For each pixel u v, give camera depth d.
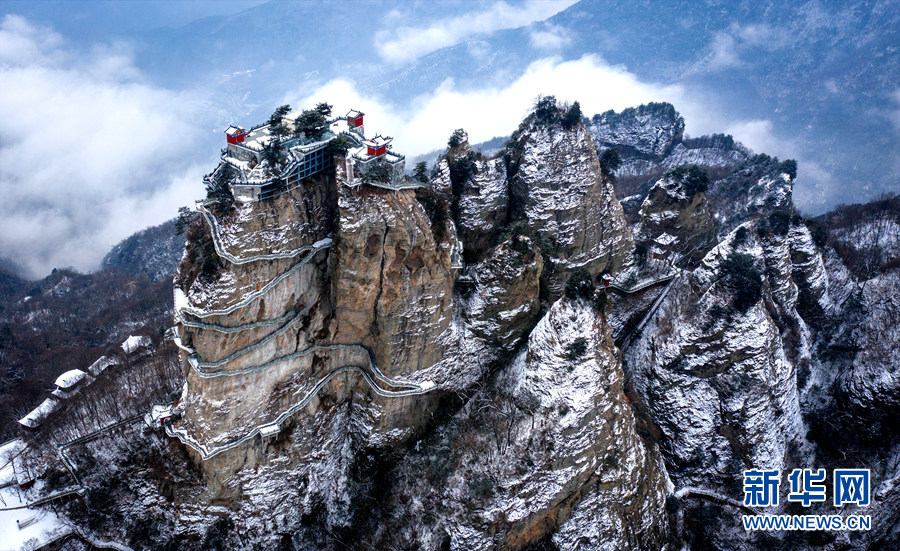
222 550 77.94
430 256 76.38
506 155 101.88
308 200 73.19
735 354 93.06
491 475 76.25
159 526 79.06
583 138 99.50
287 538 80.62
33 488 82.25
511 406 81.06
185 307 67.69
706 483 93.69
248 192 67.31
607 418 78.81
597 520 78.75
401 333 78.62
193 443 74.19
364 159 69.81
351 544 80.31
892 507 90.12
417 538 77.12
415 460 82.94
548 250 95.38
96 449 84.44
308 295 76.25
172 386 93.81
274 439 79.56
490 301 85.00
